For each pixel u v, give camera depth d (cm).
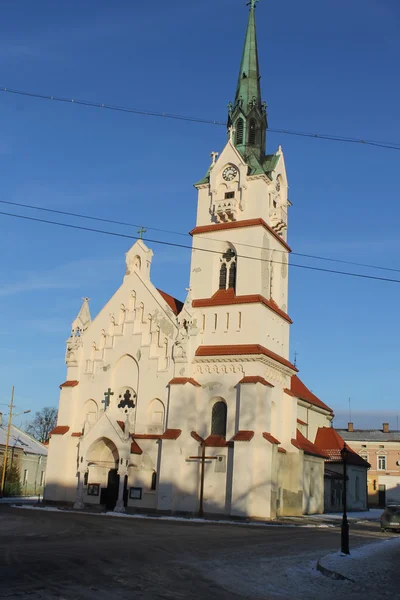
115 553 2820
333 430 9712
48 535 3531
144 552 2931
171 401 6456
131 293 7219
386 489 13175
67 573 2208
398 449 13300
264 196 7125
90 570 2308
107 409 6538
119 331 7150
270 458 5975
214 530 4578
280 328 7238
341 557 3055
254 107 7669
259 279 6800
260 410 6191
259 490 5953
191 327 6688
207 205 7431
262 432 6116
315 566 2845
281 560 2988
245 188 7169
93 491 6669
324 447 9494
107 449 6688
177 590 2069
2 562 2362
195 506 6175
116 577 2209
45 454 10725
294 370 7312
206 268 7144
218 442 6272
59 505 6781
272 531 4803
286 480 6881
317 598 2142
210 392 6519
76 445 6969
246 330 6631
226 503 6059
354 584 2405
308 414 9362
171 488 6169
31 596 1802
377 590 2300
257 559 2975
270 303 6969
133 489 6450
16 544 2989
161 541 3484
